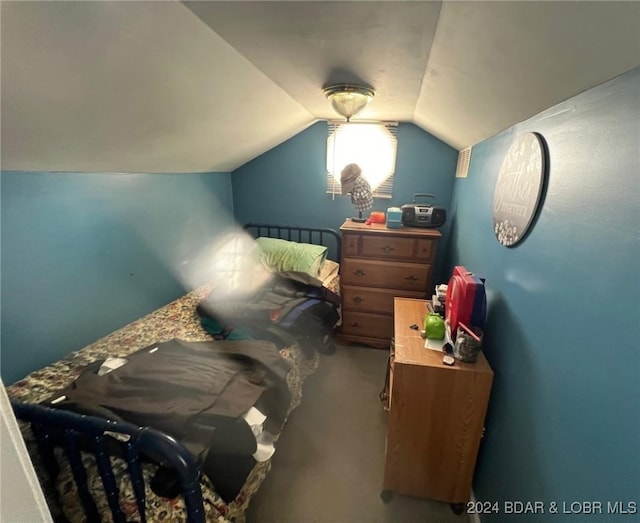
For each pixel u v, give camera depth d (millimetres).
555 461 781
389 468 1408
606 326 629
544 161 930
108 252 1771
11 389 1281
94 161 1480
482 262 1551
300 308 2027
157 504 914
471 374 1218
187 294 2359
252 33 884
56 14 633
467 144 2016
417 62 1066
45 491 1000
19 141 1084
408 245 2311
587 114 730
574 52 618
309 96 1669
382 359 2477
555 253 843
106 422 844
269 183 2893
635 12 441
